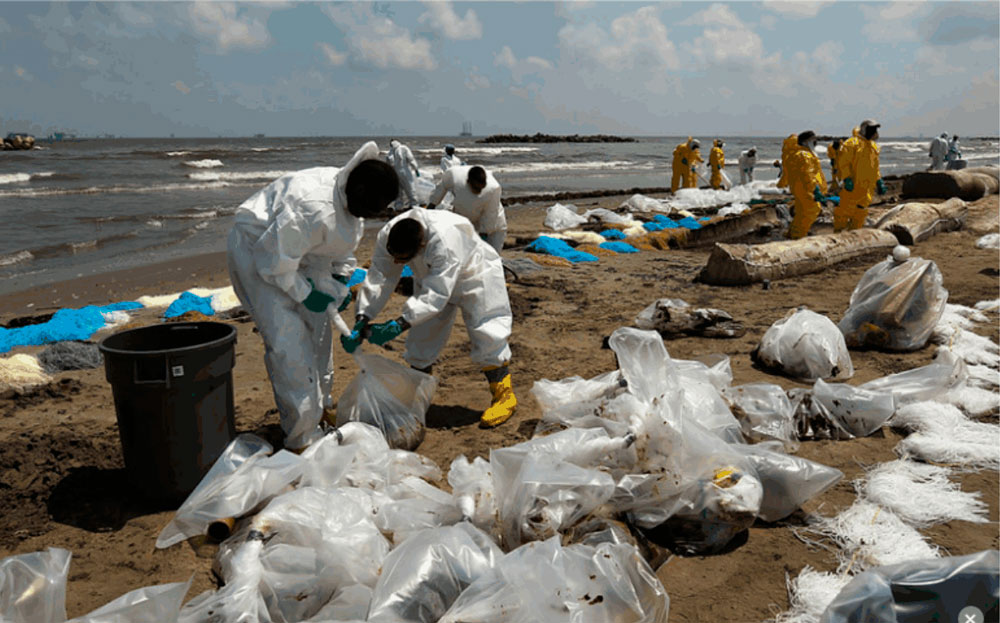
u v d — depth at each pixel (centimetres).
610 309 734
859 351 571
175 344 360
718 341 609
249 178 2759
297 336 355
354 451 327
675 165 2102
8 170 2931
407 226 379
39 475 359
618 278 907
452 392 495
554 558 233
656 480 299
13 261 1052
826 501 333
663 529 297
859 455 381
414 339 446
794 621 246
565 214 1414
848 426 407
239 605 226
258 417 443
